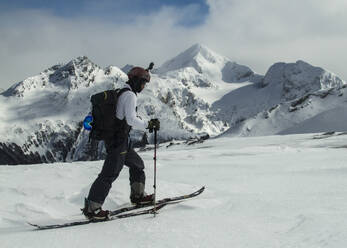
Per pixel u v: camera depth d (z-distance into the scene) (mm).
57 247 2826
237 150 19172
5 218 4176
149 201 4277
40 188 5480
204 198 4434
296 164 9367
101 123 3857
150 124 4094
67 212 4621
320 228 2867
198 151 20562
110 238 3000
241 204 3924
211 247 2627
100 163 11148
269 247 2566
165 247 2686
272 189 5207
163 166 9914
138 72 4012
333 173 6934
